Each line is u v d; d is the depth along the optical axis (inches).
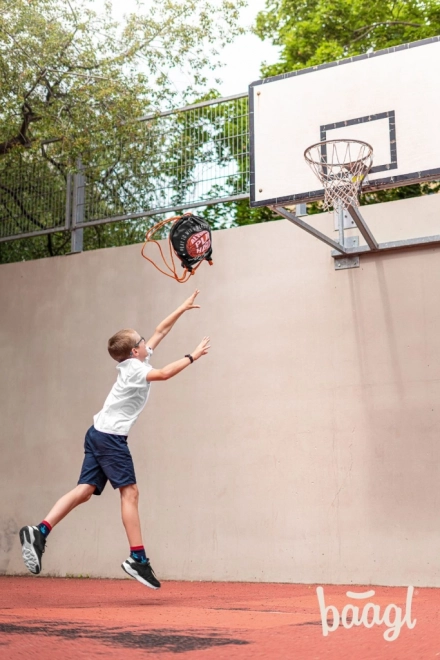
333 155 221.1
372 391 231.5
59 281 294.4
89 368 281.9
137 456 264.5
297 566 232.7
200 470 253.3
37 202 306.5
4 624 114.0
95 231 321.1
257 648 92.5
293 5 557.0
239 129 272.2
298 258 250.7
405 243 232.2
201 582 242.2
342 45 540.4
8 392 295.6
